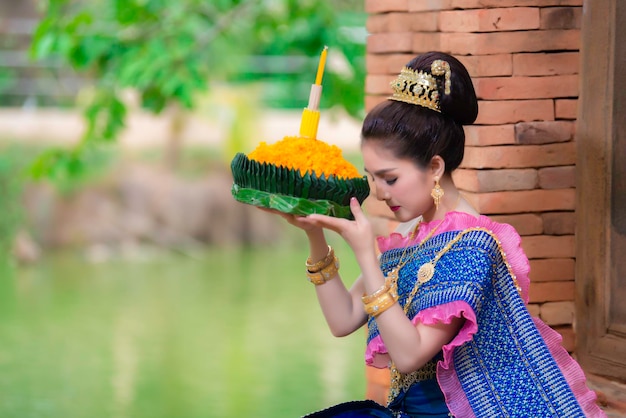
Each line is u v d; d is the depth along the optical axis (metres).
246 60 15.18
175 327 9.97
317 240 3.06
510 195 3.89
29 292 12.20
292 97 16.36
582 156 3.84
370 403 2.91
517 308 2.80
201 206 16.30
